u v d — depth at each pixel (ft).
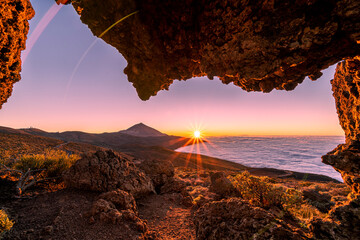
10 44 16.03
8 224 9.91
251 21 8.71
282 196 13.50
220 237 8.63
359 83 10.45
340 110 14.73
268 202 13.52
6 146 55.52
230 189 22.53
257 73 9.39
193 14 11.48
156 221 15.56
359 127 11.21
